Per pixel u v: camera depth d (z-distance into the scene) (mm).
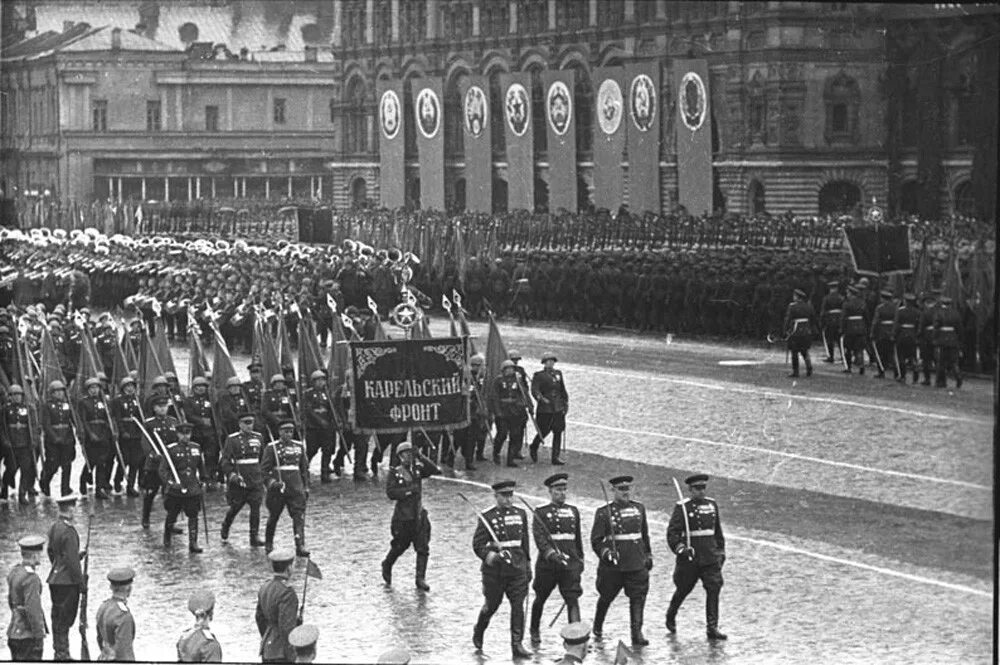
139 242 72125
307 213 74188
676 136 79375
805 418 61375
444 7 78062
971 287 66438
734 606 49000
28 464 55719
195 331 58000
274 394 55562
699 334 70188
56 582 44656
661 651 45094
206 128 75562
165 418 51844
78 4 75500
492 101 79750
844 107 76938
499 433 57438
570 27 80375
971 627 49781
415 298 68875
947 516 55406
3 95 74562
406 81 77812
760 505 55781
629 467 58281
